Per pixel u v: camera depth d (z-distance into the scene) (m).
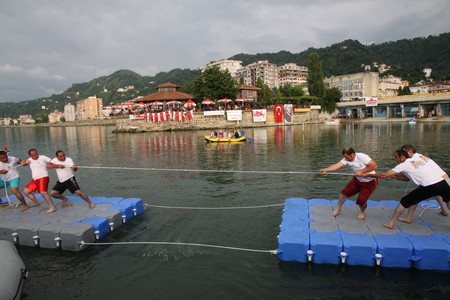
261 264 7.43
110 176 18.64
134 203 10.95
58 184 10.10
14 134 88.56
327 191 13.84
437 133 42.00
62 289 6.69
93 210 10.22
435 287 6.32
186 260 7.75
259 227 9.67
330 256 7.12
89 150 34.81
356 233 7.59
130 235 9.27
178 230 9.60
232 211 11.27
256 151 28.98
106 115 166.75
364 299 6.06
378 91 119.50
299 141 37.09
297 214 8.96
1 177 10.10
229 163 22.69
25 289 6.70
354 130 53.53
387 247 6.86
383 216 8.61
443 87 132.50
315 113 88.38
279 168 20.12
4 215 9.91
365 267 7.00
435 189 7.16
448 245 6.80
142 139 46.66
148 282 6.86
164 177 17.91
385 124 68.50
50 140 54.84
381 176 7.70
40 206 10.73
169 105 69.44
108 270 7.40
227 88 73.31
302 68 176.38
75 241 8.32
